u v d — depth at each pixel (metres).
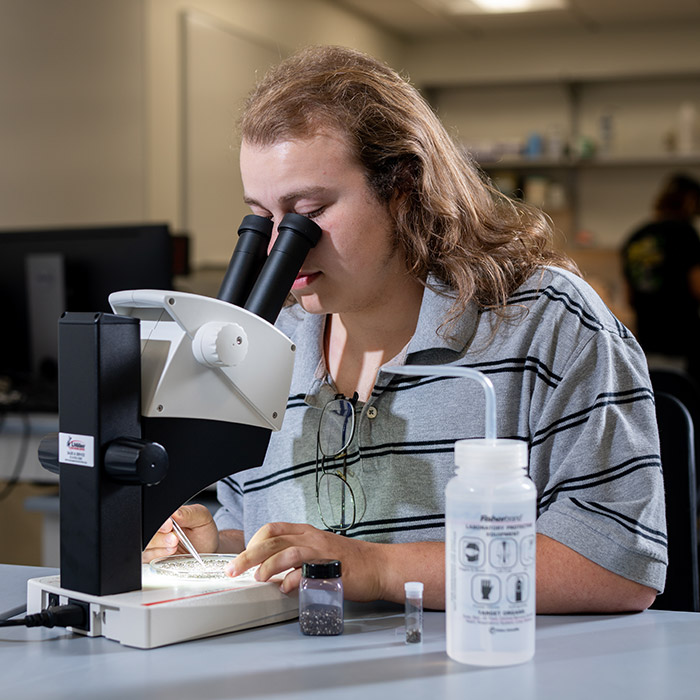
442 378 1.17
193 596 0.93
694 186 4.92
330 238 1.09
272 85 1.12
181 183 4.45
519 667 0.83
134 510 0.94
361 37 6.00
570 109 6.45
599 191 6.36
